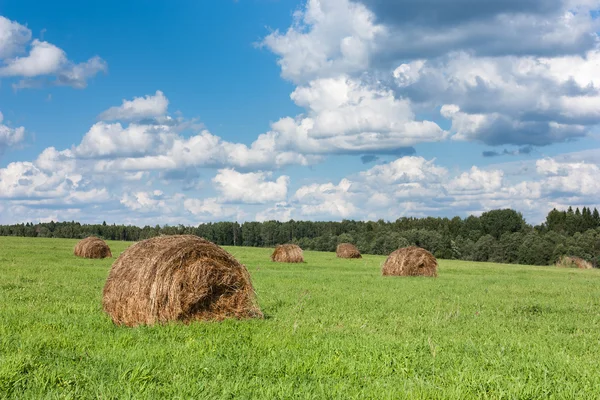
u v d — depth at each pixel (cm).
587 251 7981
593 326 1334
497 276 3244
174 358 837
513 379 758
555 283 2712
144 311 1185
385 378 771
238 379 726
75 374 721
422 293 1994
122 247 5372
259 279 2433
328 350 913
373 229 11188
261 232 11194
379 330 1170
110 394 649
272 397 661
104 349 888
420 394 677
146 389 668
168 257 1210
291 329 1128
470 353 941
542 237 8438
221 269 1261
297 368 794
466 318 1395
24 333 986
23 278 2106
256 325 1171
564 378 783
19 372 711
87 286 1906
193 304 1218
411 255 3039
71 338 976
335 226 11769
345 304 1599
